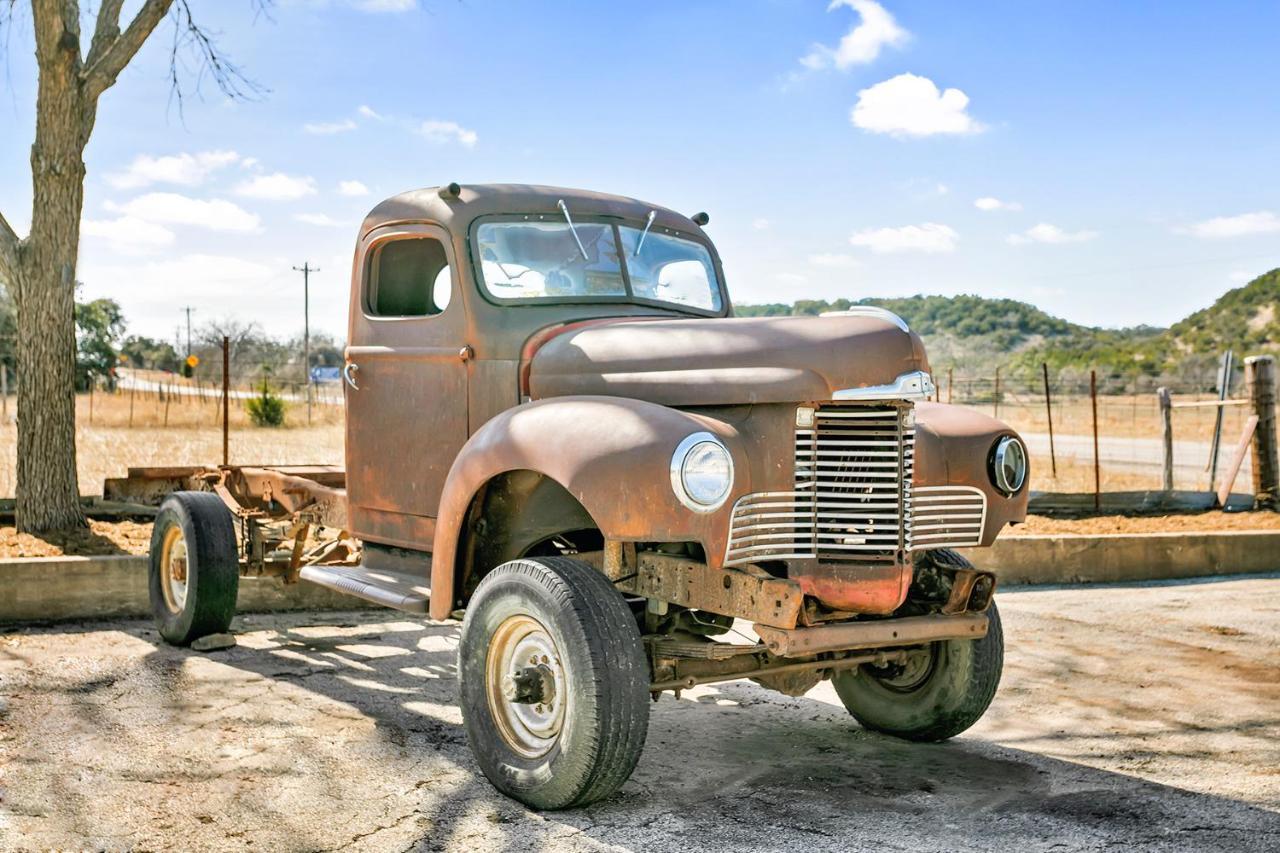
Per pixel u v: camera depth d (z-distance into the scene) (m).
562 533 4.44
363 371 5.29
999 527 4.26
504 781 3.80
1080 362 91.00
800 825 3.65
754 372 3.80
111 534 8.41
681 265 5.36
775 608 3.62
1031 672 5.93
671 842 3.48
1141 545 8.92
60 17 8.22
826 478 3.79
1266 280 122.56
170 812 3.65
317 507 5.98
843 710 5.28
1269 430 11.34
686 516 3.51
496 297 4.76
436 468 4.91
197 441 22.30
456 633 6.69
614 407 3.77
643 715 3.60
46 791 3.81
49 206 8.38
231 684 5.33
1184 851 3.44
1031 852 3.42
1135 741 4.70
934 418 4.33
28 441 8.45
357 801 3.80
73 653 5.88
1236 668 6.02
